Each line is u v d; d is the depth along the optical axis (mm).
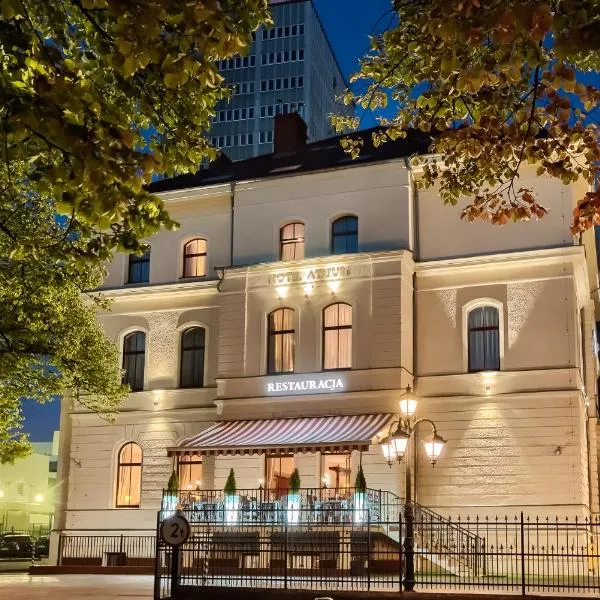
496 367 32156
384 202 34031
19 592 23516
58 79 9914
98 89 13188
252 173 38438
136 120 14016
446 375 32438
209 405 35625
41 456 68500
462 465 31500
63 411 38375
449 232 33625
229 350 34906
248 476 33219
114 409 36094
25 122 9523
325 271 33844
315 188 35312
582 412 31797
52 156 10883
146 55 10219
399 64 15828
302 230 35438
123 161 10164
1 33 10664
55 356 27141
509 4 10797
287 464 33000
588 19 10156
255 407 34000
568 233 32031
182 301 37094
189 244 37938
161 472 35844
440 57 14102
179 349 36812
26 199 23406
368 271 33156
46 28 13070
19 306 24781
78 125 9648
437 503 31469
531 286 32094
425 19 13359
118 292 37969
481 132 15320
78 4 12016
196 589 20531
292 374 33625
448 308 33062
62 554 36438
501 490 30859
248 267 35031
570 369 30969
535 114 15062
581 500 29922
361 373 32531
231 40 10523
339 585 22125
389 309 32594
